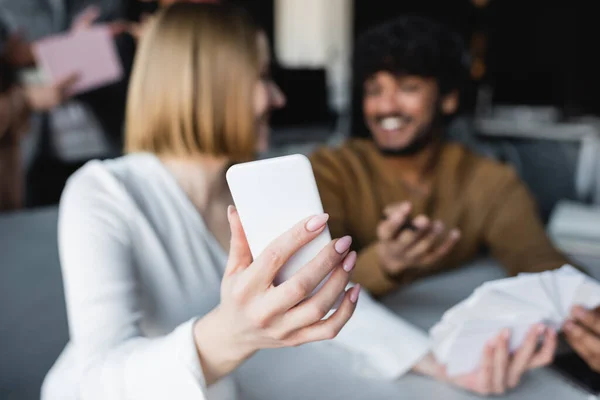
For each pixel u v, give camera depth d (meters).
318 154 1.25
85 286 0.64
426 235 0.93
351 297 0.47
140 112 0.77
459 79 1.16
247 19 0.78
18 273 1.36
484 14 4.57
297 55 5.73
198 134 0.76
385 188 1.21
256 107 0.81
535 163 2.50
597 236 1.33
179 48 0.74
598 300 0.65
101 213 0.69
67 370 0.70
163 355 0.52
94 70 2.29
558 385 0.74
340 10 5.76
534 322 0.67
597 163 2.40
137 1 2.68
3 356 1.08
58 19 2.54
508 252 1.17
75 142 2.53
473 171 1.23
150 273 0.72
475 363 0.72
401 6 5.47
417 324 0.93
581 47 4.50
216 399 0.64
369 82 1.12
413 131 1.13
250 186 0.46
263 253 0.44
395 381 0.75
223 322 0.48
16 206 2.43
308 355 0.81
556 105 4.47
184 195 0.76
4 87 2.30
